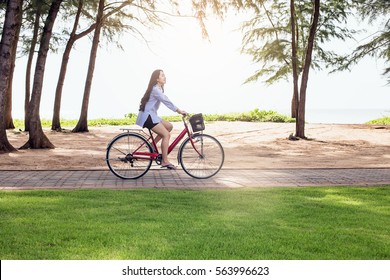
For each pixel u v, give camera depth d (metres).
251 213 6.98
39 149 16.86
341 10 30.86
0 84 15.65
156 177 10.52
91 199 7.88
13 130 26.81
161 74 10.23
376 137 21.92
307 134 23.39
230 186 9.34
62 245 5.46
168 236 5.78
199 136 10.61
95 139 21.05
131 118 34.50
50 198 7.91
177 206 7.40
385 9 24.33
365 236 5.86
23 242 5.55
